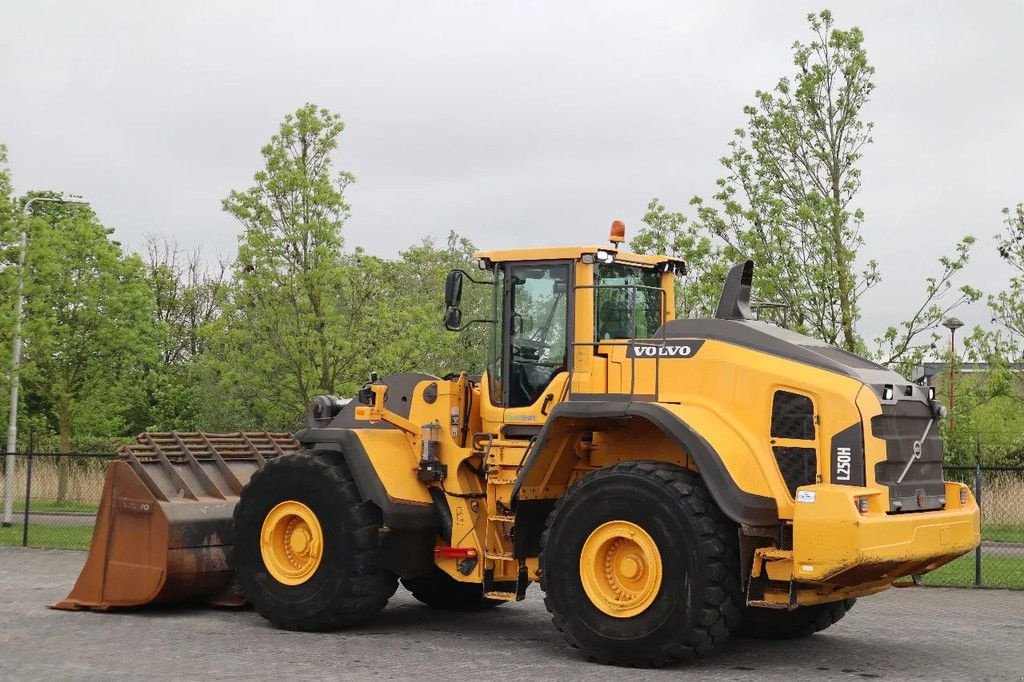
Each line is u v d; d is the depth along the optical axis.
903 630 11.51
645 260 11.09
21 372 24.70
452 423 11.03
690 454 9.23
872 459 9.10
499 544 10.73
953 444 19.30
